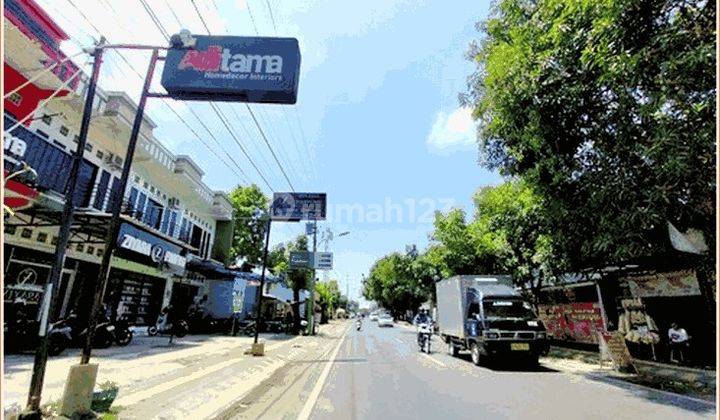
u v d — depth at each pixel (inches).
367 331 1508.4
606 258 467.5
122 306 666.2
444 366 492.1
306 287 1267.2
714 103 239.1
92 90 238.8
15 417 182.1
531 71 351.6
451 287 633.0
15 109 392.8
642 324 542.3
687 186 277.7
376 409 264.5
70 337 423.5
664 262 434.6
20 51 356.8
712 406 277.9
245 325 1012.5
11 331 391.9
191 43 257.6
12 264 454.9
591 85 317.7
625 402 289.3
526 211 569.3
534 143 362.3
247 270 1125.1
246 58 271.3
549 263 570.6
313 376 405.7
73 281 550.0
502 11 425.4
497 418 244.2
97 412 214.7
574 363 525.7
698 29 254.5
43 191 397.4
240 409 260.5
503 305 509.0
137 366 382.0
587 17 292.8
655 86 270.4
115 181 619.5
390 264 2529.5
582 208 351.6
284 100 271.3
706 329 478.9
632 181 299.7
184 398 267.4
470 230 835.4
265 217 1181.7
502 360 538.3
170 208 802.2
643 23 274.4
